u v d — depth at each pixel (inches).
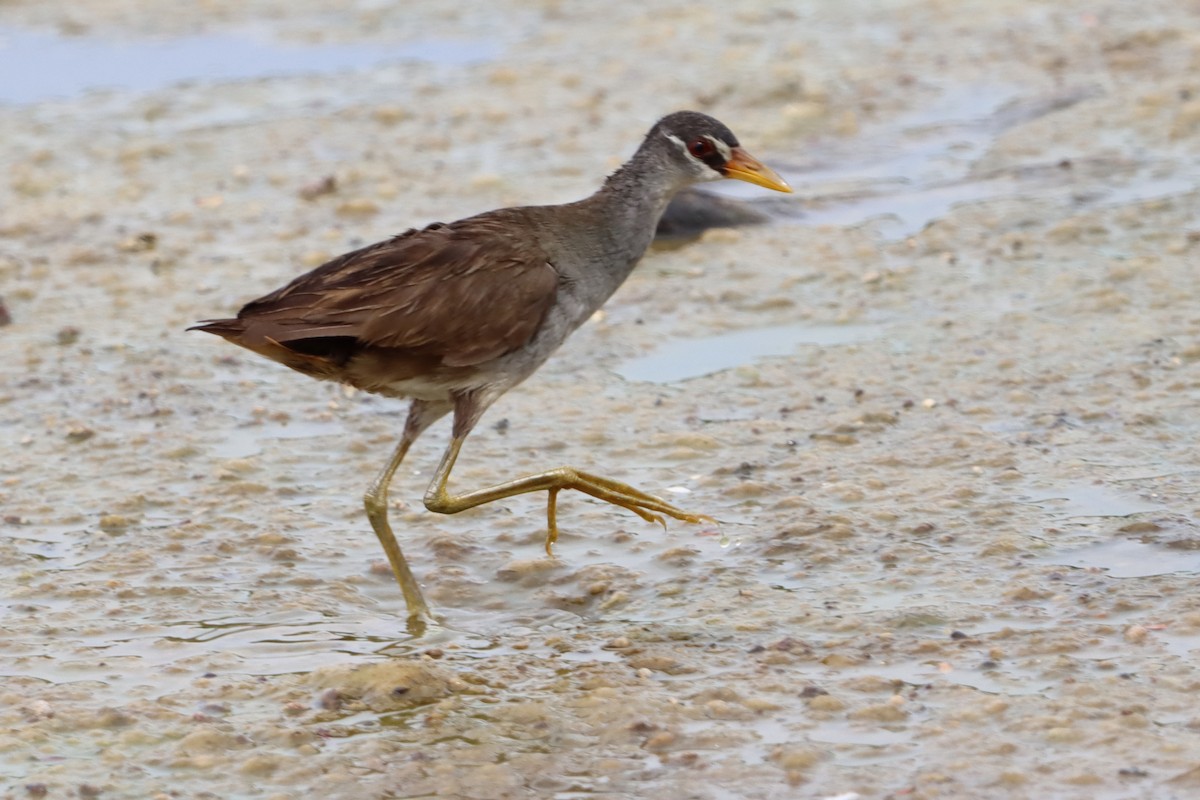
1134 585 389.1
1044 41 848.3
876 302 590.9
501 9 987.9
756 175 448.5
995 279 598.9
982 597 390.0
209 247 673.6
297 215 700.7
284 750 337.1
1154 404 494.0
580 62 876.6
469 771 326.0
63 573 427.8
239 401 544.4
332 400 545.3
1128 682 343.0
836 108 788.6
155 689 366.3
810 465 472.1
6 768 331.6
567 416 522.0
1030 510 433.7
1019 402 504.4
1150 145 705.6
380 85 861.2
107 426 525.3
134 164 766.5
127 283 640.4
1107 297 569.0
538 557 430.3
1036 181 682.2
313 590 417.7
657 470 480.4
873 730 333.4
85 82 888.3
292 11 1002.1
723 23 932.6
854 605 390.9
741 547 427.8
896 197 689.6
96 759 335.0
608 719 342.3
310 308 394.6
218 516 461.4
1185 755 315.3
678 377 547.8
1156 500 433.4
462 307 404.5
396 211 698.2
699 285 615.8
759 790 315.3
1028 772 314.2
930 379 527.8
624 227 437.1
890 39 881.5
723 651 373.1
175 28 977.5
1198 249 601.9
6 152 785.6
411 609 405.7
